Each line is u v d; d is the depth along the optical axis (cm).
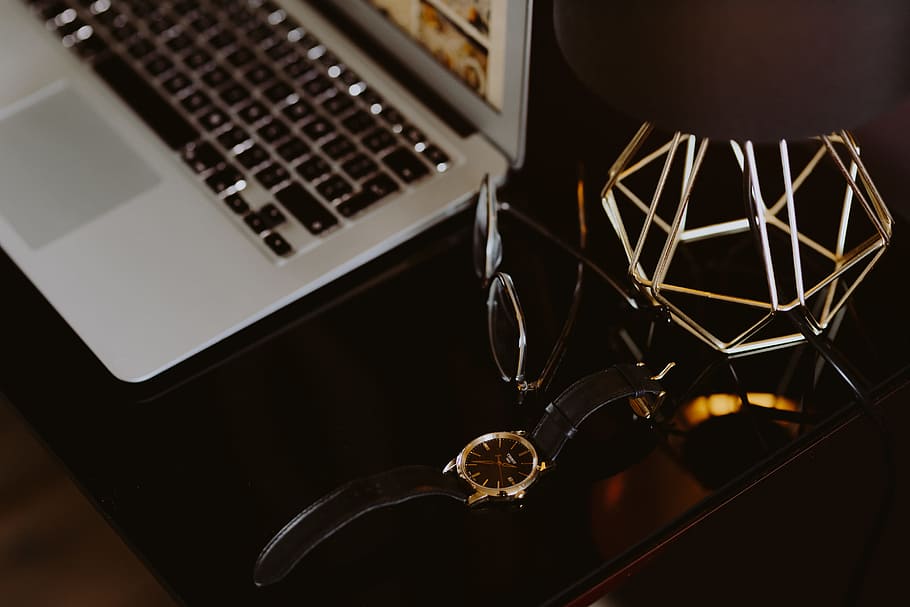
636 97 51
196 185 79
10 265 77
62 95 87
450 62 80
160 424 68
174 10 92
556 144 81
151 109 85
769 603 72
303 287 73
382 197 77
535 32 80
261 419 67
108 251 76
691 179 61
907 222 75
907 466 73
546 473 63
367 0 85
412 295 74
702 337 67
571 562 60
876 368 67
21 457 124
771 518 71
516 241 76
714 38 46
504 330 66
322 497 61
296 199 77
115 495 65
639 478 63
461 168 78
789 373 67
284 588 60
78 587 114
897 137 78
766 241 59
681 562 73
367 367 70
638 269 68
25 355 72
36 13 94
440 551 61
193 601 60
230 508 64
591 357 69
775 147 80
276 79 85
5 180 81
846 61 46
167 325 71
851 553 71
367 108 82
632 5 48
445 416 67
